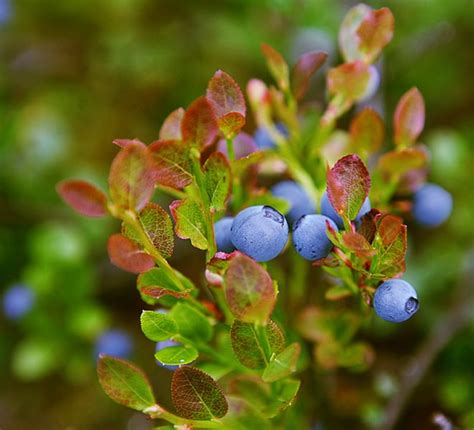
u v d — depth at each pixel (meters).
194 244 0.21
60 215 0.43
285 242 0.21
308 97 0.38
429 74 0.42
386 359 0.32
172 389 0.21
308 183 0.25
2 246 0.43
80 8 0.46
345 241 0.21
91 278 0.37
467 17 0.41
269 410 0.22
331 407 0.28
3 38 0.48
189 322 0.23
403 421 0.32
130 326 0.40
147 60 0.44
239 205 0.23
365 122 0.24
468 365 0.31
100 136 0.45
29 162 0.43
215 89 0.22
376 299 0.21
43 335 0.37
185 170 0.21
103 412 0.39
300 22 0.40
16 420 0.39
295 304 0.26
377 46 0.24
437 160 0.35
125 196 0.20
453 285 0.33
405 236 0.21
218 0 0.45
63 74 0.48
